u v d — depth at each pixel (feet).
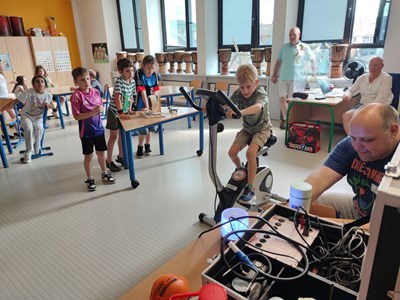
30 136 12.34
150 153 12.98
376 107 3.43
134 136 15.67
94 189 9.62
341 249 2.59
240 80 6.82
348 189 9.14
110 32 26.07
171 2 22.77
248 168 7.06
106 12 25.43
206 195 9.07
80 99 9.05
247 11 18.92
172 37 23.67
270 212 3.20
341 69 15.55
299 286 2.32
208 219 7.47
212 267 2.37
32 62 24.21
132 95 11.02
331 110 12.24
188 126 17.30
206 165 11.49
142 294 2.88
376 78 12.03
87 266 6.17
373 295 1.56
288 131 13.30
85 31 27.45
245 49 19.72
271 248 2.67
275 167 11.00
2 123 12.89
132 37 25.94
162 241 6.91
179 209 8.30
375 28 14.71
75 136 16.11
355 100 14.38
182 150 13.32
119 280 5.75
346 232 2.77
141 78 11.65
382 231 1.41
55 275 5.94
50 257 6.48
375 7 14.47
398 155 1.78
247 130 7.63
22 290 5.58
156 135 15.67
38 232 7.41
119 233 7.27
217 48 20.85
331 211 4.33
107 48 26.27
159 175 10.66
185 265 3.21
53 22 25.52
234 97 7.35
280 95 15.85
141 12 22.98
